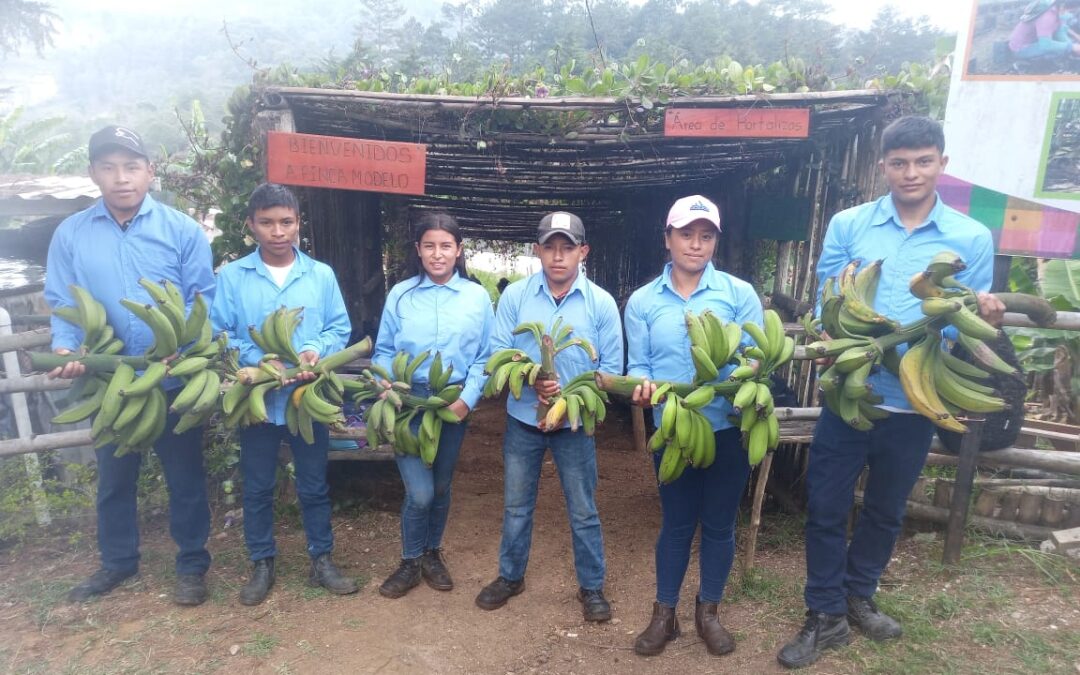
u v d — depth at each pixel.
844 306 2.77
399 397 3.36
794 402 5.06
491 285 16.89
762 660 3.11
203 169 4.92
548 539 4.53
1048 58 3.86
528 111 4.62
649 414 7.89
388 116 4.74
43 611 3.45
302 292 3.44
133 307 3.00
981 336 2.35
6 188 5.50
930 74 4.66
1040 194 4.01
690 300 2.97
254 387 3.16
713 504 3.02
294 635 3.31
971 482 3.68
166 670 3.04
